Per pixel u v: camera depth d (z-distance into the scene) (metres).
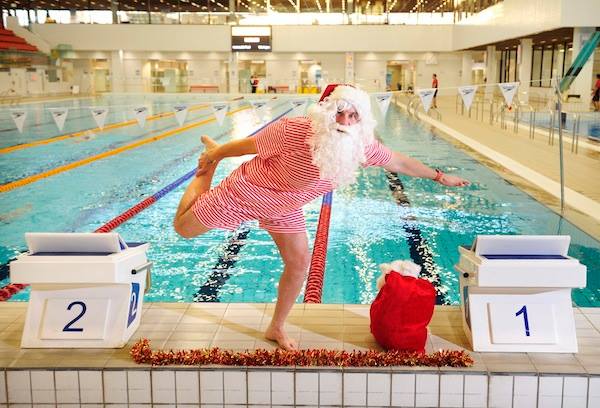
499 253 2.51
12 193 6.45
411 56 26.88
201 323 2.75
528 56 17.86
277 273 4.05
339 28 26.25
